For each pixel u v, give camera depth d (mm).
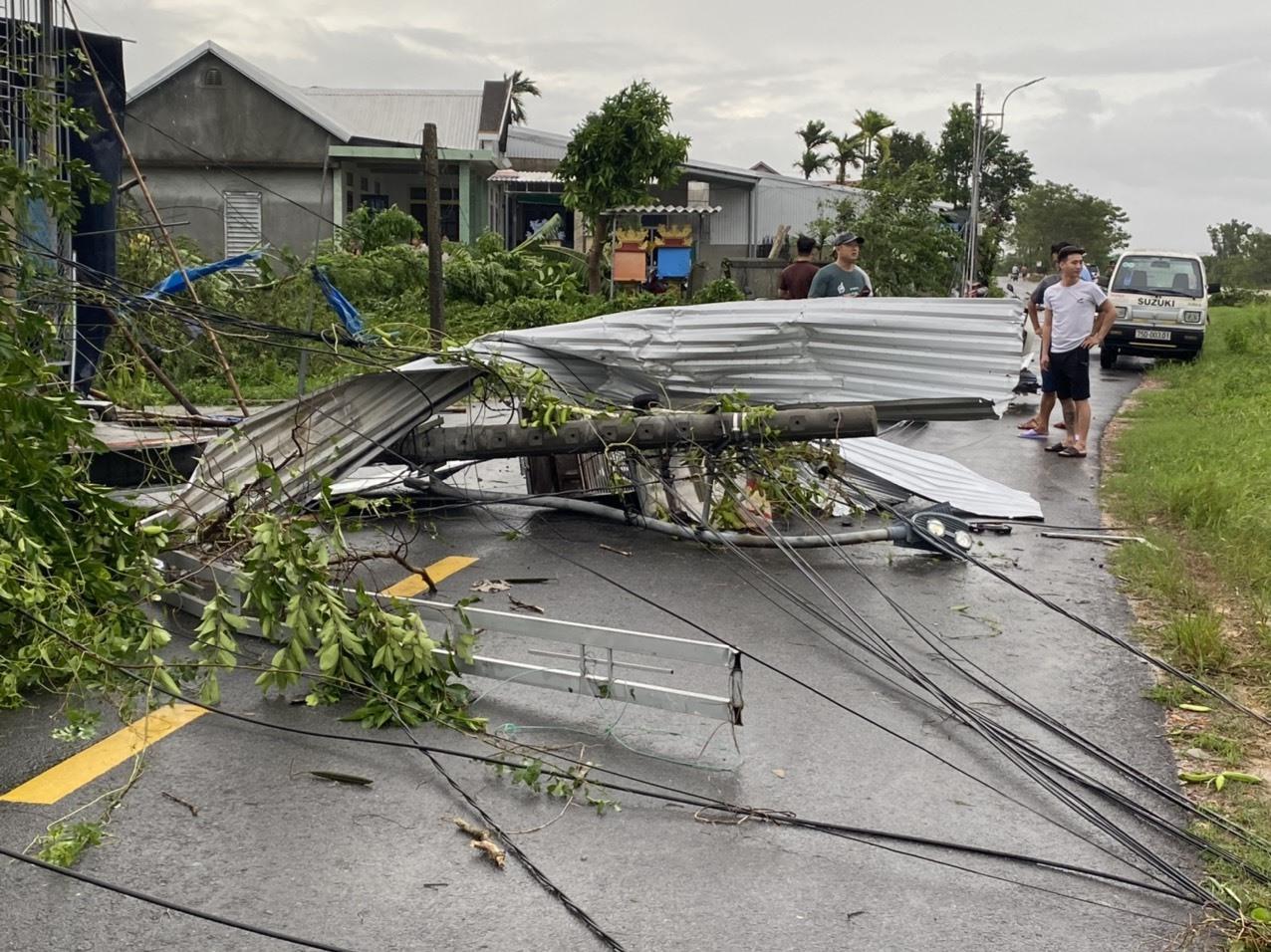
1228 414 15273
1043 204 111438
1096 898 3750
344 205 30078
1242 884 3826
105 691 5090
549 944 3455
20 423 5363
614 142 28219
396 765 4641
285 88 30516
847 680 5684
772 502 8492
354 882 3779
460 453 7969
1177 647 6109
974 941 3500
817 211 39062
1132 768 4730
